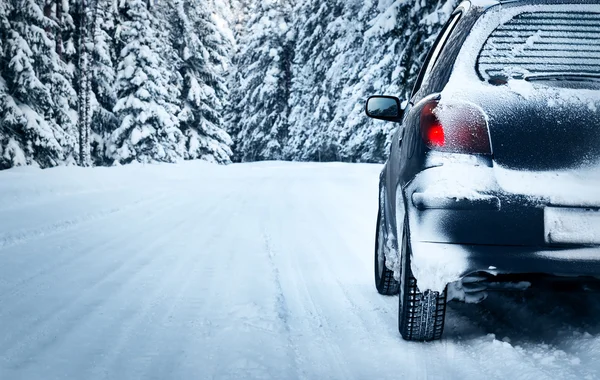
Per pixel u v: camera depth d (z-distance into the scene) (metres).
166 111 36.03
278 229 9.07
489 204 3.47
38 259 6.61
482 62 3.79
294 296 5.20
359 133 26.92
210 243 7.81
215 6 63.91
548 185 3.48
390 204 4.70
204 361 3.62
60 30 31.61
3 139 26.31
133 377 3.36
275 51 53.34
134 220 9.77
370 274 6.11
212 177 21.97
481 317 4.50
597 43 3.78
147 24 35.44
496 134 3.57
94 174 15.88
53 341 3.97
